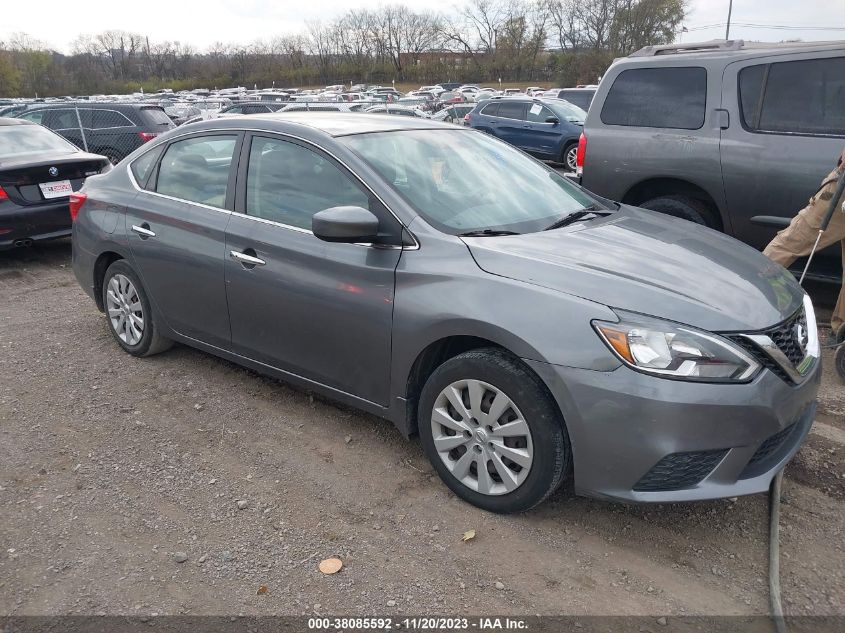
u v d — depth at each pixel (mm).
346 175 3404
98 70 84000
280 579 2660
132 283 4543
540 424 2754
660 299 2672
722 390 2545
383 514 3051
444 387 3037
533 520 2996
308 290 3432
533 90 52906
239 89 63281
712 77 5590
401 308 3094
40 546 2850
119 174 4676
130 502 3148
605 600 2553
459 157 3811
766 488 2709
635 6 70125
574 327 2668
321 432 3766
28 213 7168
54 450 3604
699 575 2682
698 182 5703
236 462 3482
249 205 3787
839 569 2701
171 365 4641
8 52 74562
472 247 3027
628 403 2570
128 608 2514
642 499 2658
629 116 6074
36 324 5547
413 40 89062
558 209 3676
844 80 5035
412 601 2549
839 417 3799
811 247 4453
